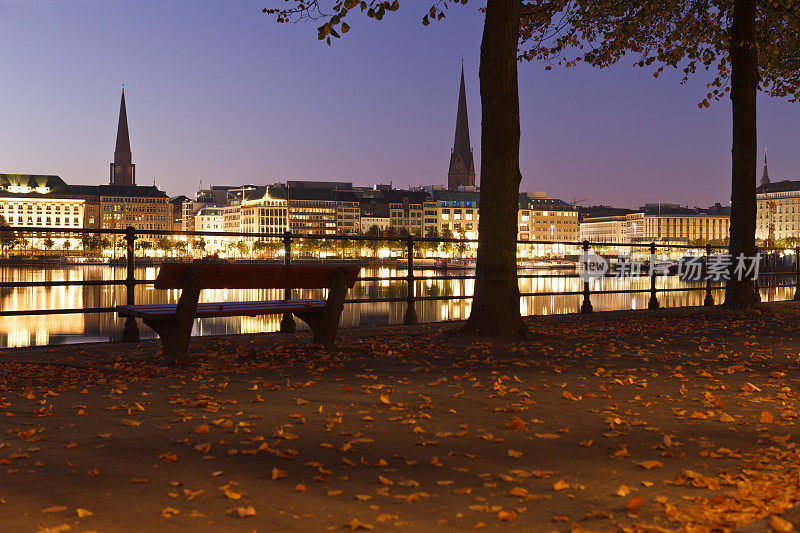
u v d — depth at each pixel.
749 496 4.08
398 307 73.94
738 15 16.41
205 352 9.40
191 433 5.29
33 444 4.93
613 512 3.84
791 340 11.83
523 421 5.89
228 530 3.47
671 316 16.48
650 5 17.12
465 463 4.68
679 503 4.00
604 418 6.09
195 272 8.56
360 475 4.36
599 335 12.44
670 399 6.94
